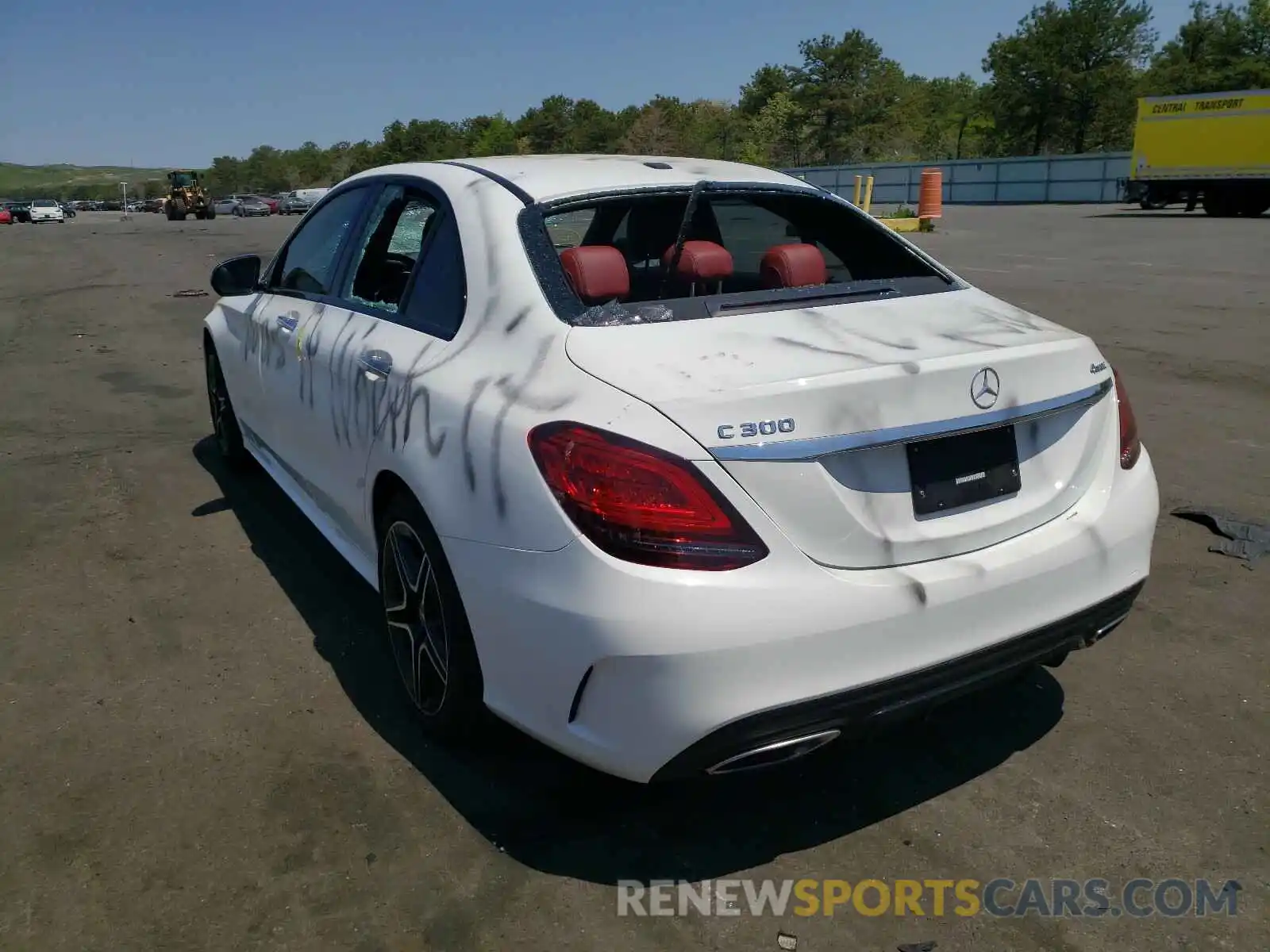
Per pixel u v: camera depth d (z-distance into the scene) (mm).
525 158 3562
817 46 79375
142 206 114375
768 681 2207
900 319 2805
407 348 3074
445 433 2682
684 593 2164
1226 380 7504
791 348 2508
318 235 4281
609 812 2746
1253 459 5648
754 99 86625
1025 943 2297
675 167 3477
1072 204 42406
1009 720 3197
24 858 2561
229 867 2527
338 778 2885
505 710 2561
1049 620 2582
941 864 2549
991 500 2561
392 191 3689
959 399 2463
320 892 2443
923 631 2355
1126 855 2576
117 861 2553
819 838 2648
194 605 4023
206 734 3115
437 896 2430
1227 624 3789
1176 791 2824
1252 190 30953
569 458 2295
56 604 4031
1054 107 68188
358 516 3393
